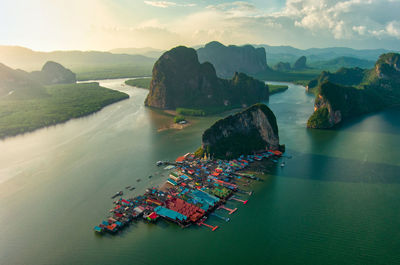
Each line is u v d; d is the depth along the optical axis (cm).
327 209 14450
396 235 12481
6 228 13375
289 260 11181
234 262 11119
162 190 16525
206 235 12700
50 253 11812
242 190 16500
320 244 12019
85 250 11925
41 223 13688
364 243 12031
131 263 11219
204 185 17025
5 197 15962
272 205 14900
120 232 12962
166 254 11606
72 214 14338
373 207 14562
